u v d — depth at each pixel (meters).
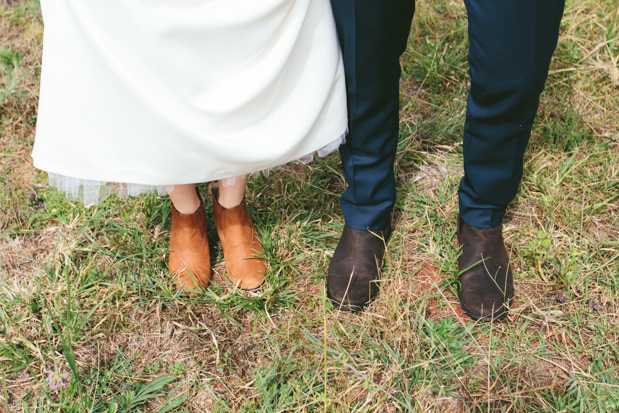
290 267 2.06
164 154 1.56
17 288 2.01
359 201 1.92
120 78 1.45
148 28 1.40
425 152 2.46
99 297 1.98
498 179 1.75
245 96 1.52
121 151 1.56
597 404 1.67
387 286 1.98
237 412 1.70
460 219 1.98
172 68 1.45
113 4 1.37
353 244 1.97
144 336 1.90
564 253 2.07
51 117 1.54
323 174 2.40
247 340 1.88
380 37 1.58
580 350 1.81
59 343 1.85
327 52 1.63
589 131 2.51
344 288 1.93
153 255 2.10
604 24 2.96
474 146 1.70
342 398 1.71
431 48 2.87
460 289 1.94
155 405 1.73
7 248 2.17
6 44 3.00
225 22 1.43
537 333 1.87
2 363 1.81
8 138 2.58
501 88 1.51
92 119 1.52
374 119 1.75
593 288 1.97
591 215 2.17
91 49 1.43
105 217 2.25
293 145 1.66
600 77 2.71
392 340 1.84
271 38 1.52
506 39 1.42
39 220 2.26
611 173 2.31
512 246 2.10
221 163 1.62
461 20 3.04
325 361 1.66
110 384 1.77
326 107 1.71
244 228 1.99
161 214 2.23
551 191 2.25
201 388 1.77
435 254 2.08
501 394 1.71
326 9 1.60
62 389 1.69
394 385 1.73
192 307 1.96
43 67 1.51
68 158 1.58
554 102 2.62
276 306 1.96
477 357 1.80
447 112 2.62
